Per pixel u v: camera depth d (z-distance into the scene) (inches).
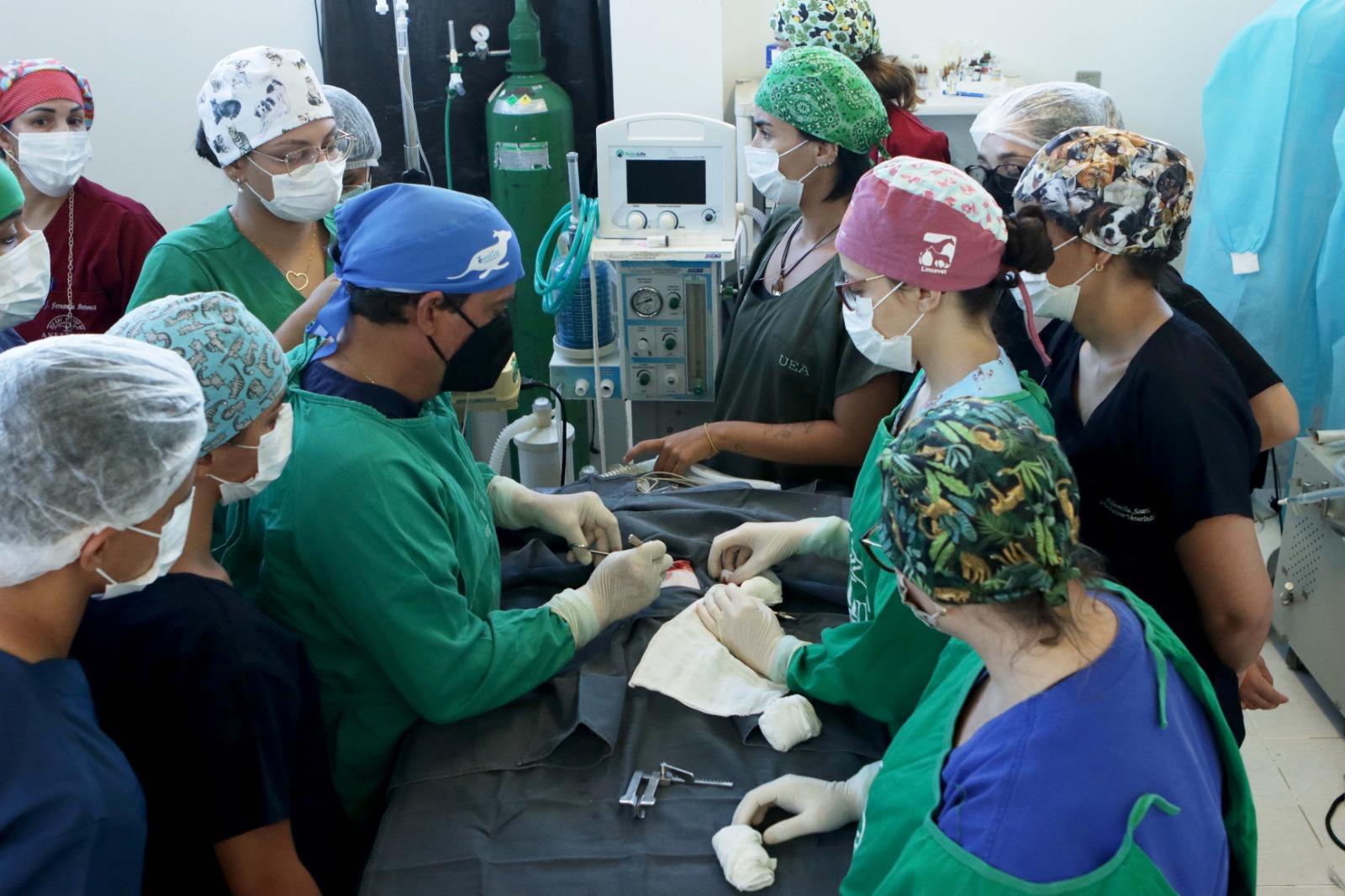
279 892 46.9
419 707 55.3
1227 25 147.0
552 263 110.0
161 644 44.1
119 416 37.4
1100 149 51.6
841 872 48.2
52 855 36.0
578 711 55.7
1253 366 62.9
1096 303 54.1
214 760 44.3
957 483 33.2
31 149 92.0
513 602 68.8
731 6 148.9
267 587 55.8
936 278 49.9
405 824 52.0
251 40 140.6
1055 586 33.7
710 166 103.4
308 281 86.4
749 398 90.6
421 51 134.6
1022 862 32.7
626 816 51.9
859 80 82.4
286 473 53.5
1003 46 152.2
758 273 94.2
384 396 56.4
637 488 81.7
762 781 53.7
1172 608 56.9
